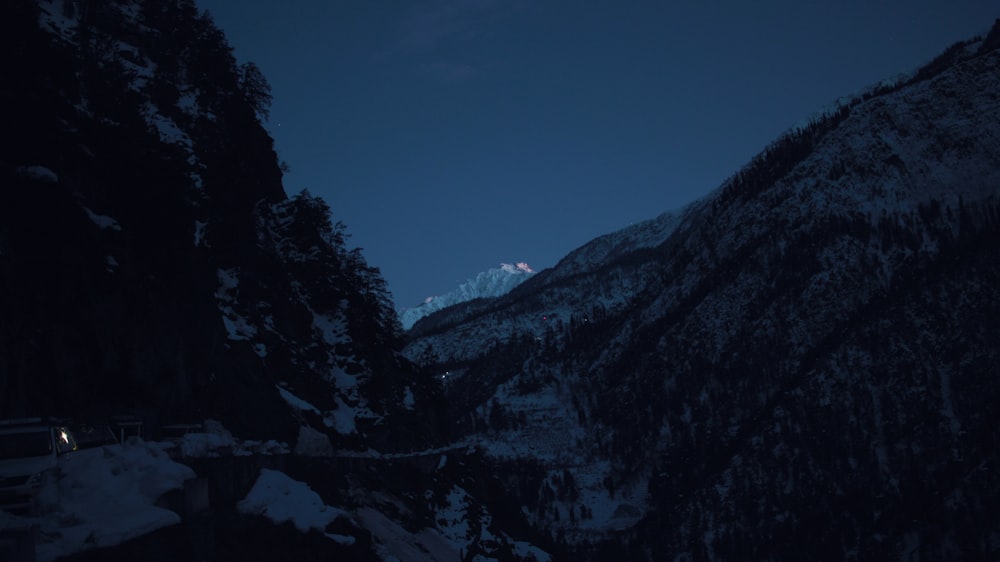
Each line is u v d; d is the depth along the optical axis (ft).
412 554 142.20
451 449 237.45
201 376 125.29
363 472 165.48
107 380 105.50
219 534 85.25
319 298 209.97
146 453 73.00
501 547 201.16
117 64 163.02
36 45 112.16
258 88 218.38
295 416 148.05
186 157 164.25
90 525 60.90
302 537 94.73
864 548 627.05
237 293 161.58
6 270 92.89
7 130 101.04
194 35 203.62
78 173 110.93
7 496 66.18
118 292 109.60
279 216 216.95
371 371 207.92
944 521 611.47
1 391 88.69
